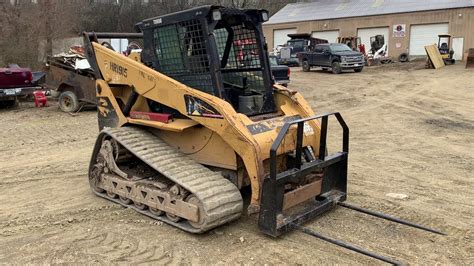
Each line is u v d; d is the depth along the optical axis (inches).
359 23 1676.9
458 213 216.1
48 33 1099.3
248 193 230.8
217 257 171.3
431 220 207.2
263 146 185.6
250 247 179.0
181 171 194.2
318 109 579.2
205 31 193.8
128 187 216.2
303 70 1130.0
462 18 1462.8
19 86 580.1
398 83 818.8
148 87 213.8
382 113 536.1
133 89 222.5
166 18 207.3
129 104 229.9
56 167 304.3
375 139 392.8
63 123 478.9
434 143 373.7
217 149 199.8
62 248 179.3
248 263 166.7
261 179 182.2
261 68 220.7
